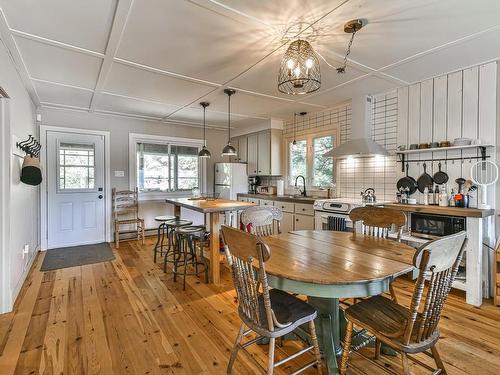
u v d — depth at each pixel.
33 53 2.50
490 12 1.91
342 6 1.83
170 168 5.72
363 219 2.32
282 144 5.48
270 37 2.23
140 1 1.78
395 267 1.48
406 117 3.43
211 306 2.55
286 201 4.57
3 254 2.38
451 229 2.71
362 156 3.70
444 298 1.36
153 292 2.85
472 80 2.88
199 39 2.26
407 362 1.30
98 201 4.91
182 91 3.59
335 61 2.69
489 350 1.89
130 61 2.68
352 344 1.86
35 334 2.07
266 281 1.36
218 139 6.33
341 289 1.35
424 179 3.26
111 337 2.05
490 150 2.78
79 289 2.90
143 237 4.85
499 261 2.52
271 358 1.43
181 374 1.68
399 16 1.95
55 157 4.52
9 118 2.45
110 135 5.01
